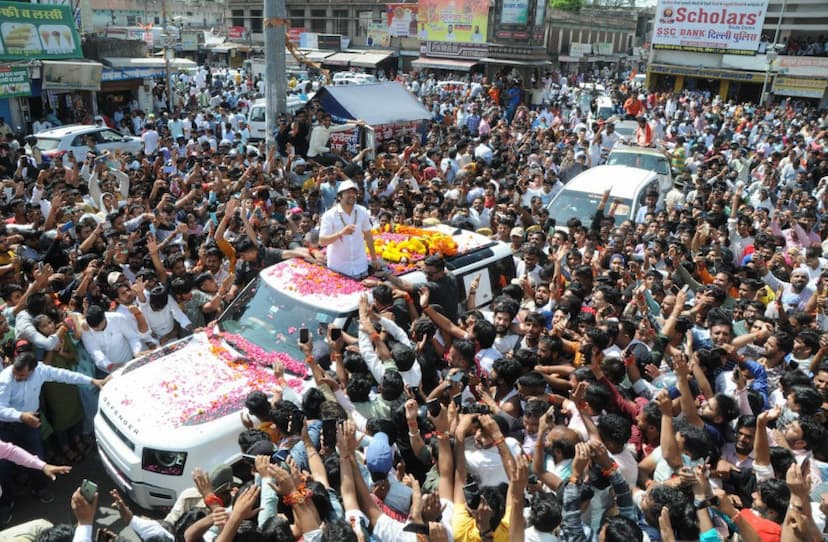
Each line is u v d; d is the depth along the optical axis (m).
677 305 6.41
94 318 6.21
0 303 6.80
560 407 5.25
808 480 4.23
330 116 16.27
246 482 4.84
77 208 9.62
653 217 10.23
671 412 4.48
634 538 3.49
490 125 24.28
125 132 21.28
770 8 41.88
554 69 56.44
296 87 31.34
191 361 6.00
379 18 47.84
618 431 4.32
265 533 3.49
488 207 11.18
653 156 14.73
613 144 18.94
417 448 4.52
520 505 3.60
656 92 38.31
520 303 7.31
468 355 5.41
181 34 50.56
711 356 5.57
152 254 7.59
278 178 12.48
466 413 4.77
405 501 4.23
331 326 5.88
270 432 4.80
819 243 10.62
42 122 21.44
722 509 3.93
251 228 7.76
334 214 6.55
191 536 3.73
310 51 48.91
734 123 26.66
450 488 4.05
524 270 8.17
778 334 6.02
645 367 5.82
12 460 5.08
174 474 5.05
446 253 7.39
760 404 5.16
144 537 4.09
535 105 33.34
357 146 16.73
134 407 5.39
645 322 6.16
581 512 3.78
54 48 21.77
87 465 6.33
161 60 27.48
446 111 25.27
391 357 5.47
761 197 12.98
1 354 6.02
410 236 7.71
